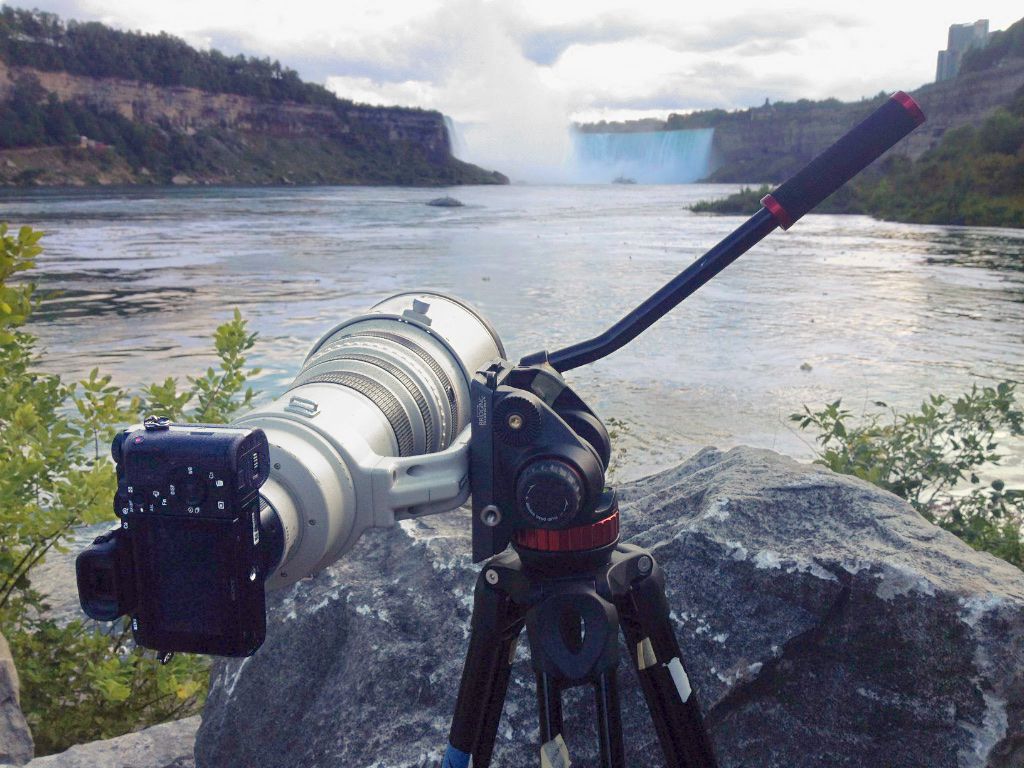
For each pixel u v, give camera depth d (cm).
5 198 10031
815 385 1296
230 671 272
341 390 148
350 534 139
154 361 1495
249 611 119
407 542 280
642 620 156
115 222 6047
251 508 118
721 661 221
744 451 294
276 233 5066
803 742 216
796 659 221
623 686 228
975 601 204
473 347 187
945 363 1473
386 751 226
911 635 210
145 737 289
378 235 4919
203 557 117
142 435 118
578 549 145
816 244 4522
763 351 1552
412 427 156
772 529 238
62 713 372
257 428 124
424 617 251
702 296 2328
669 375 1348
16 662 373
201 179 19162
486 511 145
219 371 1397
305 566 135
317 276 2848
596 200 12450
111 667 347
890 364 1460
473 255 3638
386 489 137
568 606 146
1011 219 6531
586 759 224
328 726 241
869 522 240
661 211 8775
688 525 240
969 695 204
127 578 122
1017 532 490
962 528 481
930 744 205
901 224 6856
